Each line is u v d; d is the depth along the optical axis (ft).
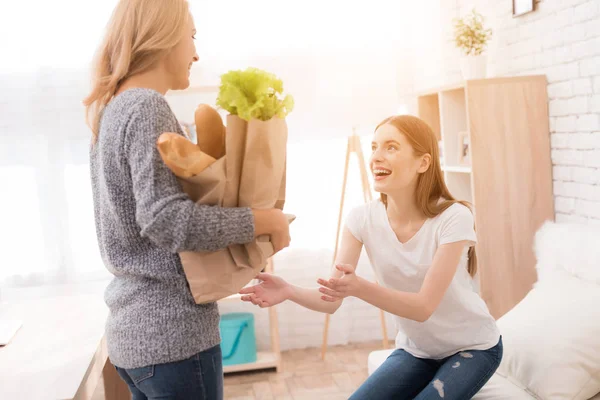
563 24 9.03
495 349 6.19
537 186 9.65
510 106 9.51
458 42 10.52
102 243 4.62
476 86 9.42
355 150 11.86
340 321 12.88
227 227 4.14
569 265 7.48
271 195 4.49
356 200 12.73
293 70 12.32
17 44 11.25
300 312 12.77
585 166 8.82
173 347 4.28
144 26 4.51
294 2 12.22
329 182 12.59
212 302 4.53
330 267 12.69
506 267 9.59
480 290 9.53
